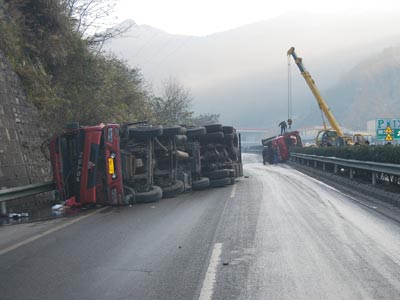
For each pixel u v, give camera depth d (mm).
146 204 14391
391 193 14227
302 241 8562
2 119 15344
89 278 6512
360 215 11469
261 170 32562
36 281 6430
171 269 6891
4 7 19344
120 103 29250
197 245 8414
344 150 22906
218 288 5977
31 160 16781
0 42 18078
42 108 19812
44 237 9492
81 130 13648
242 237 8992
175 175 16797
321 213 11789
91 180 13398
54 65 22734
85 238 9273
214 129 19938
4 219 12320
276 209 12562
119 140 13883
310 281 6199
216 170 19781
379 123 20656
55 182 14219
